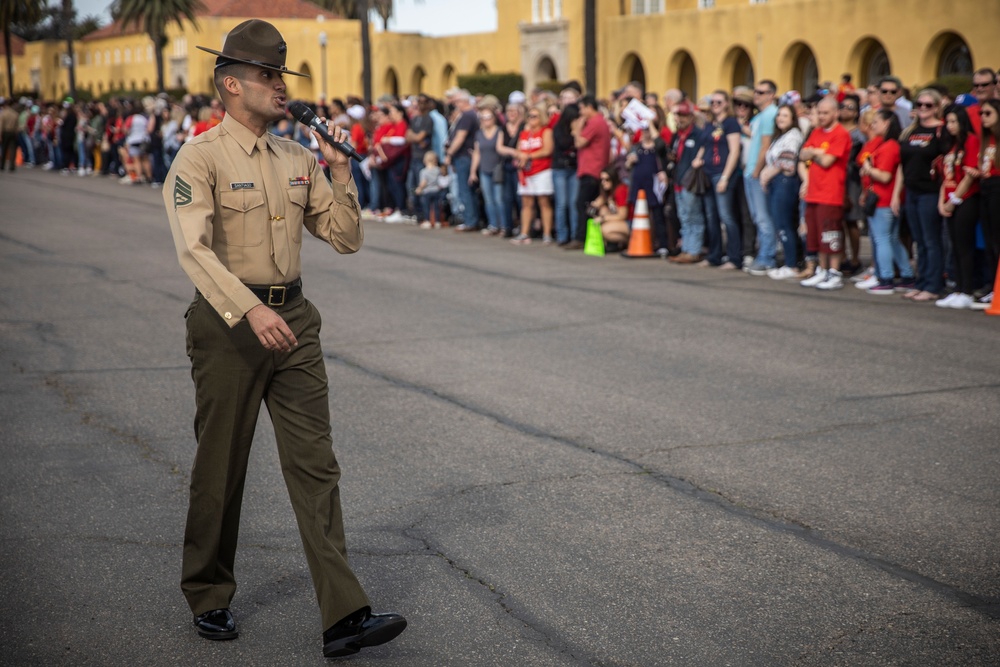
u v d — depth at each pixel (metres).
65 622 4.23
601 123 14.53
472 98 18.52
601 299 11.22
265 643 4.07
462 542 4.98
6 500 5.55
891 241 11.37
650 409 7.14
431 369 8.27
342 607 3.84
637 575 4.62
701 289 11.81
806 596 4.42
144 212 20.39
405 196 18.92
